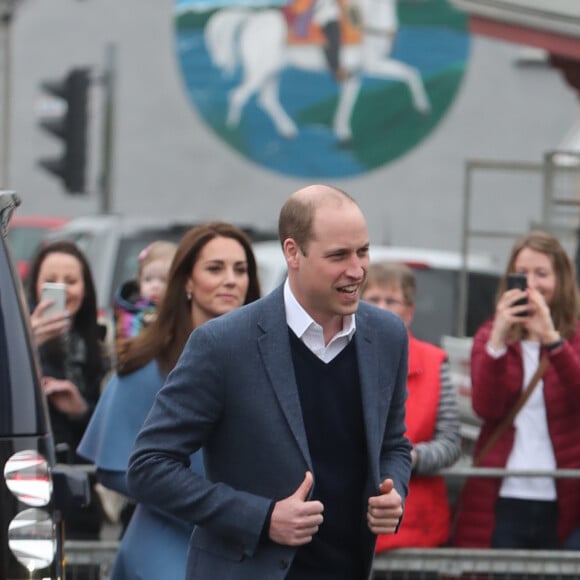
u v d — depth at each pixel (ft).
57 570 42.70
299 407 42.09
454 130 246.88
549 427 62.44
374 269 64.39
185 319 55.21
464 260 104.78
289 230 42.09
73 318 68.95
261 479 42.11
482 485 62.59
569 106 246.68
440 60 245.24
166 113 258.98
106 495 64.95
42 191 268.41
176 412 42.60
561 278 64.28
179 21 254.06
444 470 61.26
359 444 42.91
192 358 42.63
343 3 245.65
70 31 264.72
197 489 42.16
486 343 63.31
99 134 262.26
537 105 246.88
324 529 42.63
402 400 44.57
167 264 70.59
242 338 42.47
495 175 246.88
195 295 55.31
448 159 247.29
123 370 55.26
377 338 43.39
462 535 62.90
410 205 247.70
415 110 246.88
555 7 109.91
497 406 62.39
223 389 42.39
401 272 64.08
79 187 157.79
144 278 70.85
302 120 249.34
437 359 61.93
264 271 116.26
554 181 105.29
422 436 60.85
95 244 136.05
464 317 104.63
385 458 44.65
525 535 62.44
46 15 266.16
